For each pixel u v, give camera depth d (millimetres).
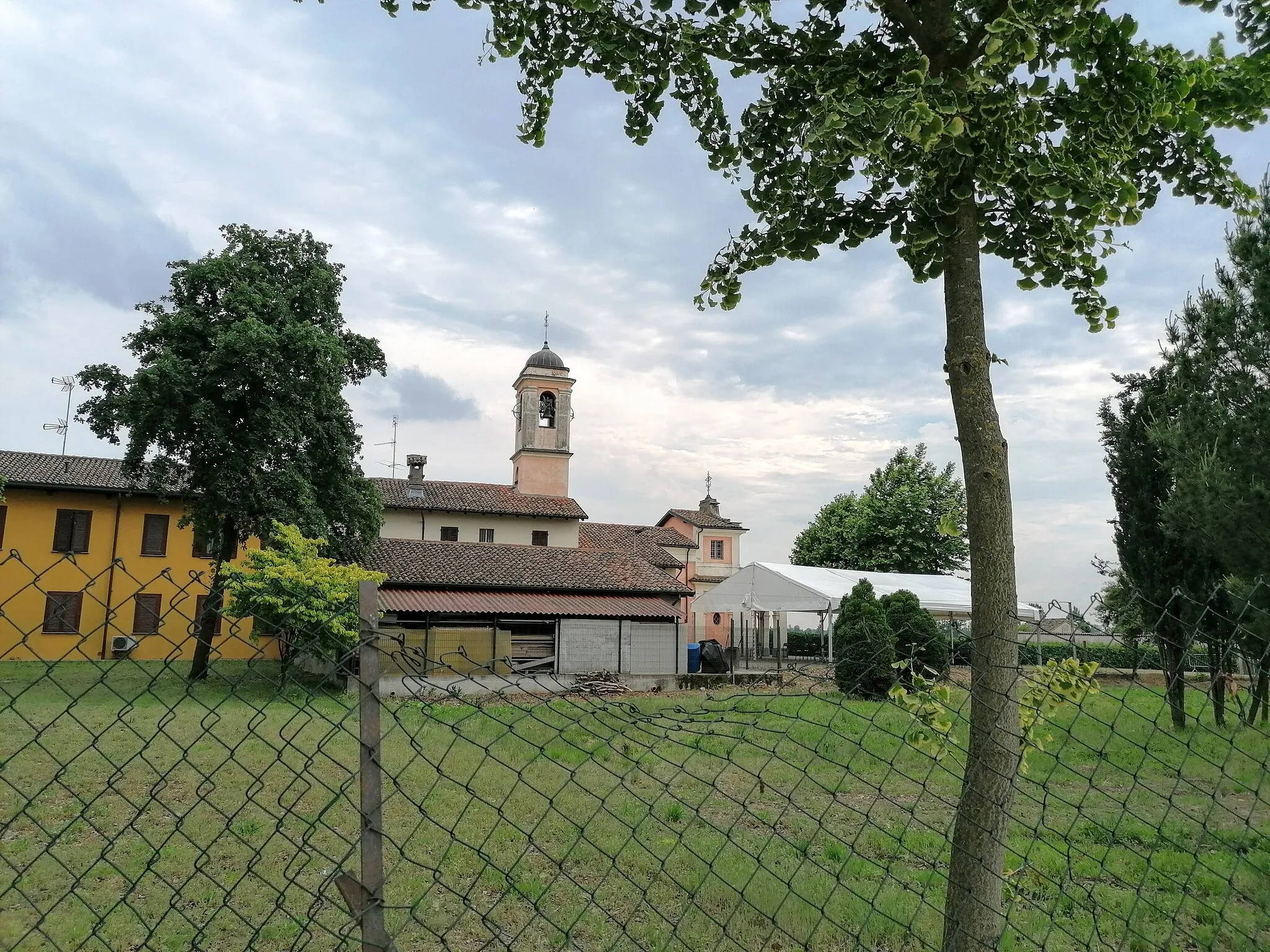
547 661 25578
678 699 19547
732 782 8031
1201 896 5301
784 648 36250
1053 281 3574
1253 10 3188
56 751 8492
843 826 6762
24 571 27547
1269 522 10734
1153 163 3457
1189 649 3975
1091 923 4770
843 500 49625
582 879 5516
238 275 22484
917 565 45156
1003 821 3039
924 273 3602
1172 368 13602
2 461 30016
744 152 3838
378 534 25672
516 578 27984
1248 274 11727
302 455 22625
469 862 5777
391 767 8047
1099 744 9609
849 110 2641
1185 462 12320
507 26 3406
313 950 4453
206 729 2727
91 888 5223
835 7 3402
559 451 43156
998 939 3006
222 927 4699
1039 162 2902
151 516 29062
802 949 4457
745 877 5531
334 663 2645
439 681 20172
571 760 8750
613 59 3393
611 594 28828
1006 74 2701
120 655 2531
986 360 3209
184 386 20750
